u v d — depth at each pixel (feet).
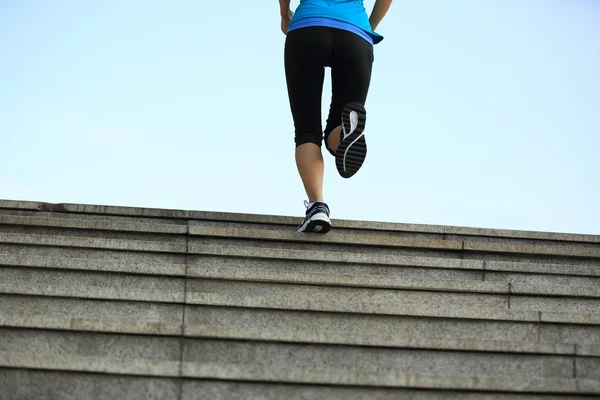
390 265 18.15
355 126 18.31
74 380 12.15
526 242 21.02
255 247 18.52
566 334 15.14
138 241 18.06
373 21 20.81
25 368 12.12
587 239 21.03
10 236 18.03
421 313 15.03
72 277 16.53
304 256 17.98
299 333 13.48
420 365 13.53
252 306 14.90
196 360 13.39
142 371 12.16
